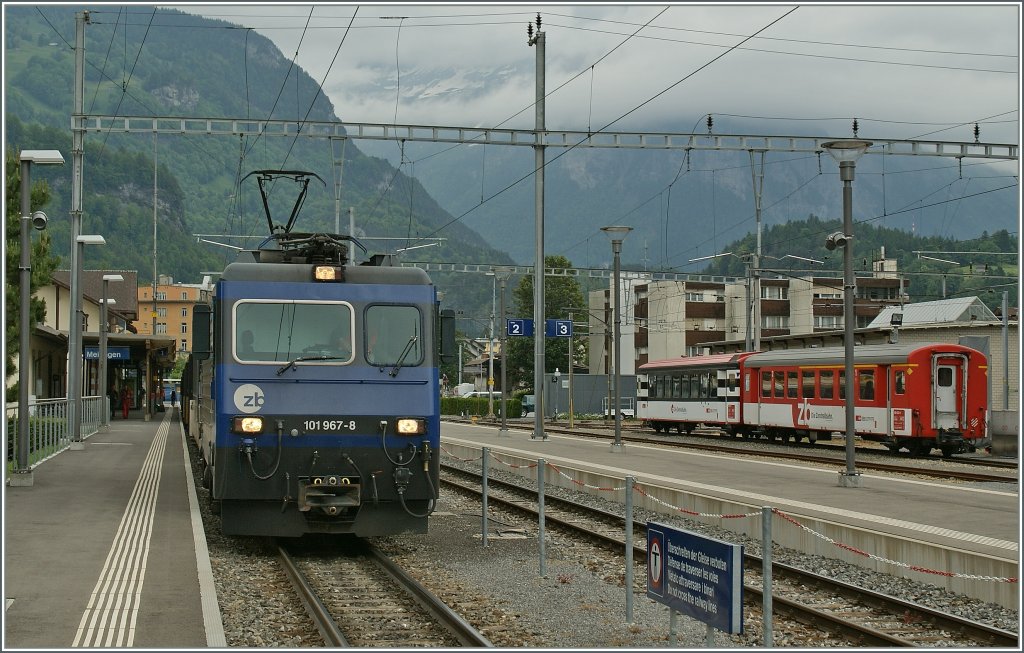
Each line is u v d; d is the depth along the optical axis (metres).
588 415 79.38
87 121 33.72
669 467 26.83
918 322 60.91
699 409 46.28
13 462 23.19
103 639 9.16
